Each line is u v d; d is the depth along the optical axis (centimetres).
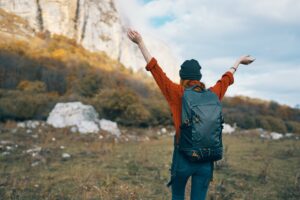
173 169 349
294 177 939
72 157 1235
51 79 4819
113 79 5978
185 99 333
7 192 714
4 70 4719
